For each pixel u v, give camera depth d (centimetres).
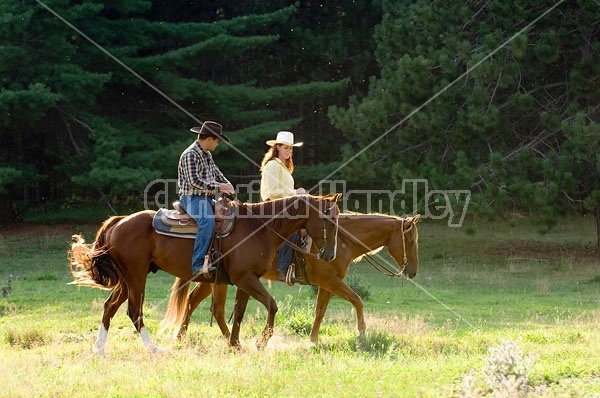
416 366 804
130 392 702
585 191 2080
